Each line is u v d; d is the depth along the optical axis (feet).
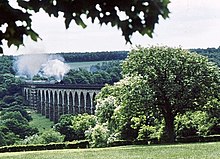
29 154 144.56
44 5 20.07
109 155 125.59
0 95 571.28
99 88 379.35
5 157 132.87
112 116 213.46
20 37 20.94
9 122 384.27
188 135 225.76
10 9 20.51
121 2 18.93
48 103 495.82
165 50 202.69
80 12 19.75
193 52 207.10
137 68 201.98
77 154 134.31
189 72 199.62
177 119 226.58
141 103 197.06
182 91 199.52
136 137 224.33
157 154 120.67
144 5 18.86
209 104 208.13
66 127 327.67
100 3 19.26
